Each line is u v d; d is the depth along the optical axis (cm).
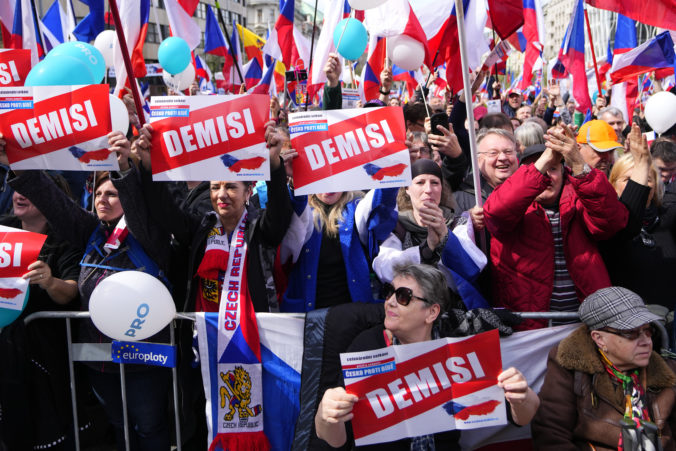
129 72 263
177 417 285
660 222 329
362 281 300
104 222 294
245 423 276
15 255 272
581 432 242
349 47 428
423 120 452
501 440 275
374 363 224
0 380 281
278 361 275
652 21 396
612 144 420
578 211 281
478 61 555
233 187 274
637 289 322
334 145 269
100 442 372
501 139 338
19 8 443
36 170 271
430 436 238
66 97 255
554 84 801
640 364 233
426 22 504
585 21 703
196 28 607
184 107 258
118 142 254
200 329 277
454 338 227
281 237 284
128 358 283
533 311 280
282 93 965
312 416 258
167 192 273
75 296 297
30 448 294
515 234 285
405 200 324
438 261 283
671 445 237
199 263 286
